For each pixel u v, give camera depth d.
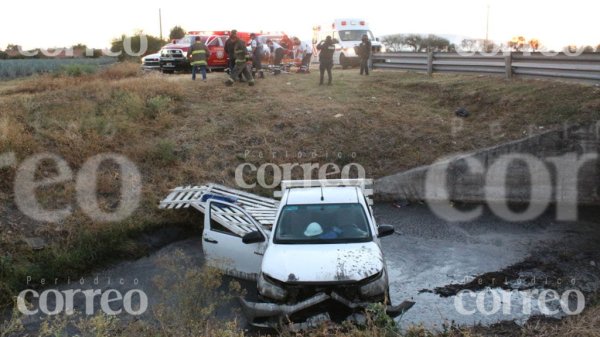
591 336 6.12
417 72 21.61
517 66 17.19
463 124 15.22
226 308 7.72
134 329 6.31
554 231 11.15
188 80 19.84
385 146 14.59
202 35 25.62
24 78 24.25
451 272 9.15
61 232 10.28
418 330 6.11
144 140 14.24
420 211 12.66
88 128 14.04
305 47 29.95
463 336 6.40
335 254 7.23
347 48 26.39
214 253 9.02
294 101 17.14
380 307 6.11
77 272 9.41
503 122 14.54
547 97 14.79
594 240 10.55
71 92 16.77
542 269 9.19
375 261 7.10
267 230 8.88
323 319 6.57
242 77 20.62
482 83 17.67
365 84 19.91
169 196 11.84
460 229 11.38
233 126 15.34
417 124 15.38
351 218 7.94
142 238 10.77
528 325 6.95
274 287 6.97
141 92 16.95
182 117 15.79
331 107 16.53
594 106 13.27
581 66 14.63
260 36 28.25
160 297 8.30
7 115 13.93
